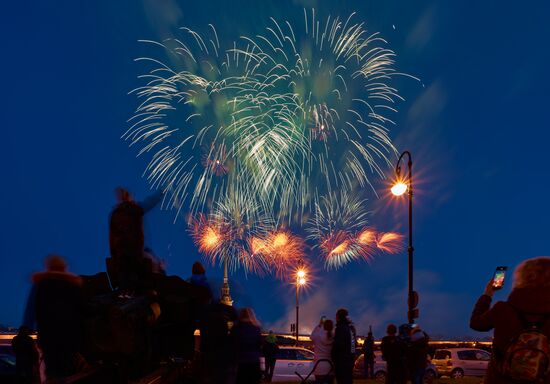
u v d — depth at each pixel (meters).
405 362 18.30
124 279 6.39
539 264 5.30
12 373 18.22
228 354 8.42
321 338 15.80
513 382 5.12
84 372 5.66
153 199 6.66
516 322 5.21
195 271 8.67
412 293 28.12
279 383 28.11
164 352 6.65
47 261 6.02
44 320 5.88
